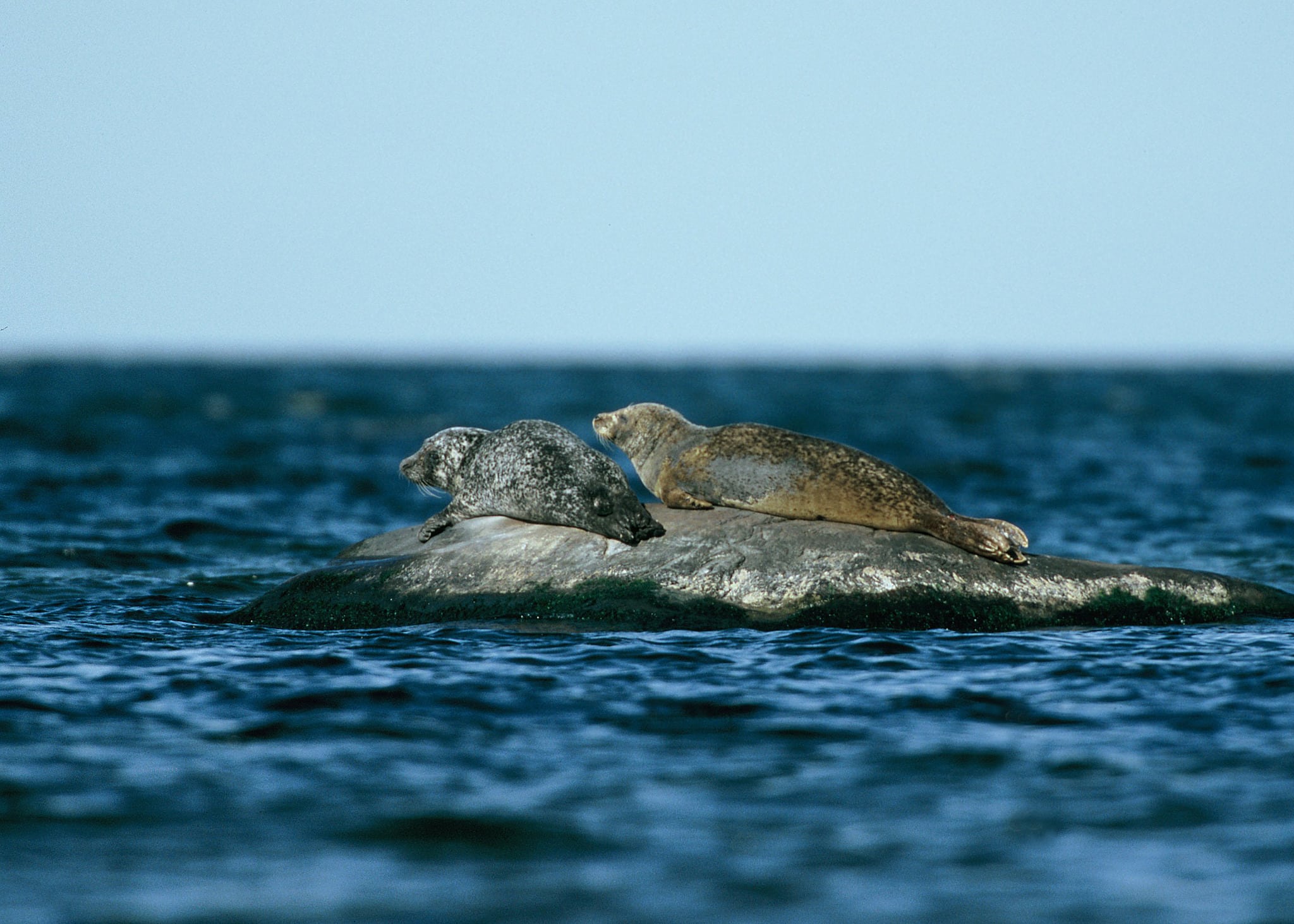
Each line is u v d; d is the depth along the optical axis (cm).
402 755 2488
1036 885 1897
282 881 1911
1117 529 6619
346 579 4109
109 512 6838
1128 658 3294
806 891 1878
